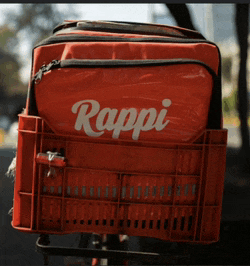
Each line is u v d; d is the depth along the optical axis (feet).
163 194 6.81
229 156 37.06
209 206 6.84
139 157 6.74
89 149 6.70
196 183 6.85
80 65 6.33
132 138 6.68
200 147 6.80
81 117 6.60
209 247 13.74
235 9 28.25
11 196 20.98
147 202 6.78
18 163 6.81
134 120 6.61
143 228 6.84
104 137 6.68
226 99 81.15
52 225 6.82
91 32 6.75
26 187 6.82
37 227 6.73
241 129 29.43
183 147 6.76
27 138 6.75
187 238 6.89
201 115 6.73
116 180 6.76
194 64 6.47
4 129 80.48
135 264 10.22
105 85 6.47
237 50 28.89
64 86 6.49
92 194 6.77
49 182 6.74
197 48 6.56
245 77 28.89
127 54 6.49
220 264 12.10
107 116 6.59
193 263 12.01
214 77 6.57
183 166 6.79
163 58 6.50
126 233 6.81
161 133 6.70
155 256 6.56
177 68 6.47
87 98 6.52
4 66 148.36
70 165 6.71
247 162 29.04
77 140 6.68
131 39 6.57
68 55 6.46
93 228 6.80
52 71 6.45
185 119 6.68
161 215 6.83
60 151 6.70
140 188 6.77
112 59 6.46
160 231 6.86
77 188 6.75
